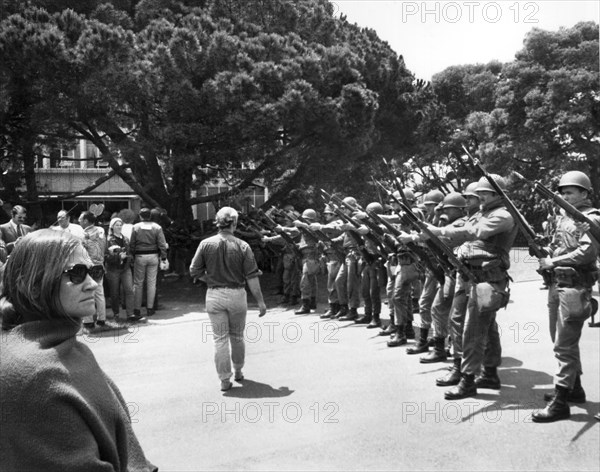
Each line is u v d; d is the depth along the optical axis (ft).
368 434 14.87
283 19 52.90
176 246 50.62
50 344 4.96
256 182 66.08
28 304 5.03
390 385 19.20
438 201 26.37
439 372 20.71
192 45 42.27
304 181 56.59
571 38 88.69
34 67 39.81
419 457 13.37
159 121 46.47
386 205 31.71
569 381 15.51
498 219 17.53
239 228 51.47
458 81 116.47
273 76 44.06
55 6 46.85
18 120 49.08
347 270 32.22
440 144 80.38
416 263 24.00
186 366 22.70
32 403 4.57
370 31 66.49
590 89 84.17
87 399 4.85
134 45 41.96
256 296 19.86
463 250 18.42
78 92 40.91
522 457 13.21
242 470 12.98
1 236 30.17
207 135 44.01
